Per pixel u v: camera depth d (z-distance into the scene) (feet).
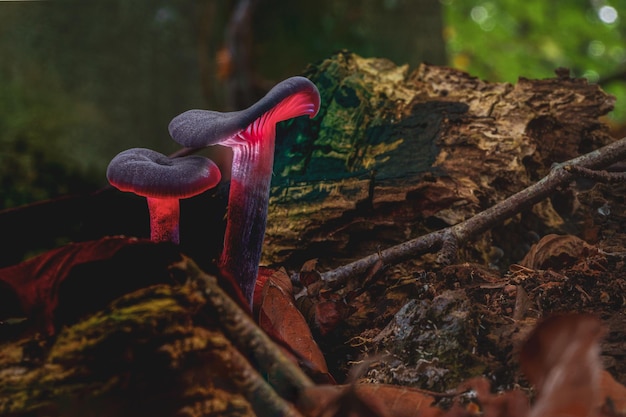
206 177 1.01
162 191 0.99
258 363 0.95
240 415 0.85
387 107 1.47
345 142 1.42
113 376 0.86
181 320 0.87
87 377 0.86
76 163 2.64
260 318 1.06
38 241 1.49
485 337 1.02
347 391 0.85
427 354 1.00
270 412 0.87
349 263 1.29
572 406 0.79
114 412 0.85
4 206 2.08
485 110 1.44
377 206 1.31
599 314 1.06
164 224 1.06
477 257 1.31
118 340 0.86
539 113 1.44
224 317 0.90
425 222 1.31
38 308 0.93
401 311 1.05
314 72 1.53
